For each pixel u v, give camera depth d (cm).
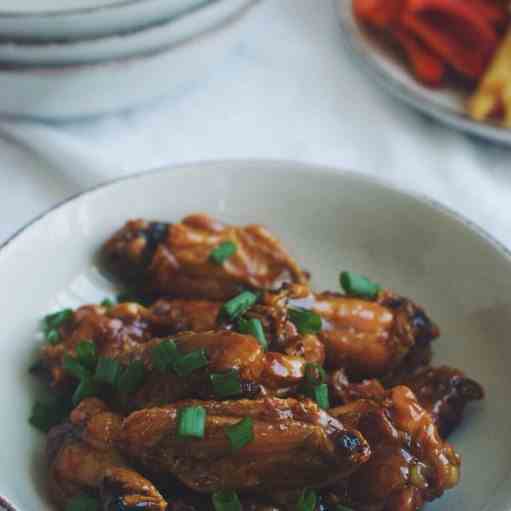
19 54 77
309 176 73
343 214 73
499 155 85
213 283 70
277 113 87
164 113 85
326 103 88
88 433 62
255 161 73
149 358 63
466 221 70
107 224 71
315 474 60
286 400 60
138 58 79
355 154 84
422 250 71
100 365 64
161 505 59
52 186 80
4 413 65
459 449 65
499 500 62
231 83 88
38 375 66
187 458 60
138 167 81
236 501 60
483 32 85
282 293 66
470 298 69
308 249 73
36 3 80
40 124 82
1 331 66
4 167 81
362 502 61
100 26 77
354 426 62
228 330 63
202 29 81
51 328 67
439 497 63
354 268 72
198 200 73
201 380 62
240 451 60
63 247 70
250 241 71
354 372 67
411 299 71
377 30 89
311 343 65
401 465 61
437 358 69
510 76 83
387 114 87
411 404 62
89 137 83
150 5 77
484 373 67
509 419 65
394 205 72
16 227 78
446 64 87
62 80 79
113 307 67
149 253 70
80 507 61
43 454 64
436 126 87
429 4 85
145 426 60
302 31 93
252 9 83
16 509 60
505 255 68
